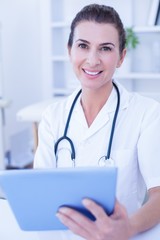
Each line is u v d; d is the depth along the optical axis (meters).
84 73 0.93
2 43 3.17
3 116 2.66
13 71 3.36
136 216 0.77
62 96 3.27
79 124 1.02
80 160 0.98
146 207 0.81
